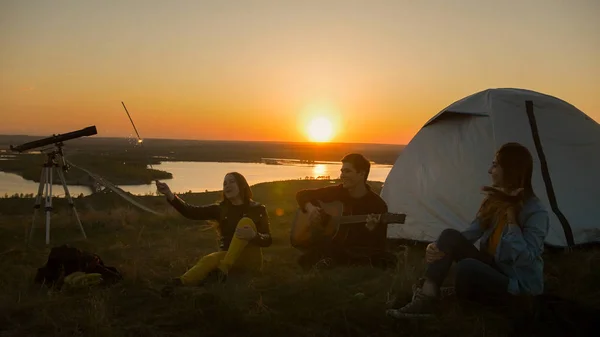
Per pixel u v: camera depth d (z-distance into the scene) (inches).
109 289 195.2
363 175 239.5
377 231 236.5
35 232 342.3
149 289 195.9
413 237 293.1
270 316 165.5
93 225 370.0
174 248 286.5
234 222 225.5
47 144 308.2
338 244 237.5
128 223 389.7
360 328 159.6
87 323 158.7
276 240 322.3
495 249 170.4
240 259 220.4
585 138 286.8
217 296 176.7
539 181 272.2
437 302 169.8
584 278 205.9
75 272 204.2
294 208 507.8
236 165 2480.3
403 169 319.3
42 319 163.3
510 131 284.5
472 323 161.6
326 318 165.9
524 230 163.8
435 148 308.0
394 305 176.6
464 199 281.7
